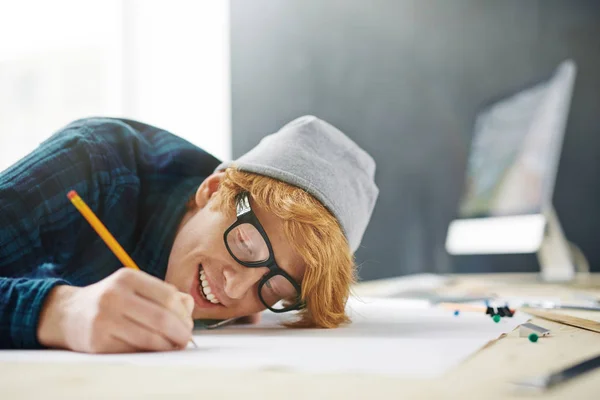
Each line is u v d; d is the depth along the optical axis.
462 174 2.54
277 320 1.02
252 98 2.90
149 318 0.60
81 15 3.15
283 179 0.91
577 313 0.96
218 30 2.99
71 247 0.95
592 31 2.34
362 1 2.72
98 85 3.14
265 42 2.88
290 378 0.47
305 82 2.81
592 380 0.44
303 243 0.88
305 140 0.98
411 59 2.64
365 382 0.45
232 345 0.67
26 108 3.20
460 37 2.57
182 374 0.49
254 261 0.88
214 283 0.90
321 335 0.77
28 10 3.19
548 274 2.02
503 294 1.38
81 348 0.61
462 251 2.19
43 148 0.93
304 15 2.81
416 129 2.62
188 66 3.02
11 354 0.59
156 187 1.07
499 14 2.51
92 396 0.41
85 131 1.00
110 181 0.99
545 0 2.43
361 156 1.05
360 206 1.00
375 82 2.69
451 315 0.98
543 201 1.78
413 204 2.61
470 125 2.54
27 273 0.87
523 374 0.47
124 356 0.58
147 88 3.05
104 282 0.62
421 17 2.63
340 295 0.92
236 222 0.89
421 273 2.57
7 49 3.20
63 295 0.64
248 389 0.43
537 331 0.71
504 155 2.04
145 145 1.10
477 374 0.48
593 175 2.29
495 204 2.05
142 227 1.04
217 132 2.98
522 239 1.89
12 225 0.82
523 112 1.96
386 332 0.78
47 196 0.88
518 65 2.47
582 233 2.29
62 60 3.17
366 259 2.66
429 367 0.50
